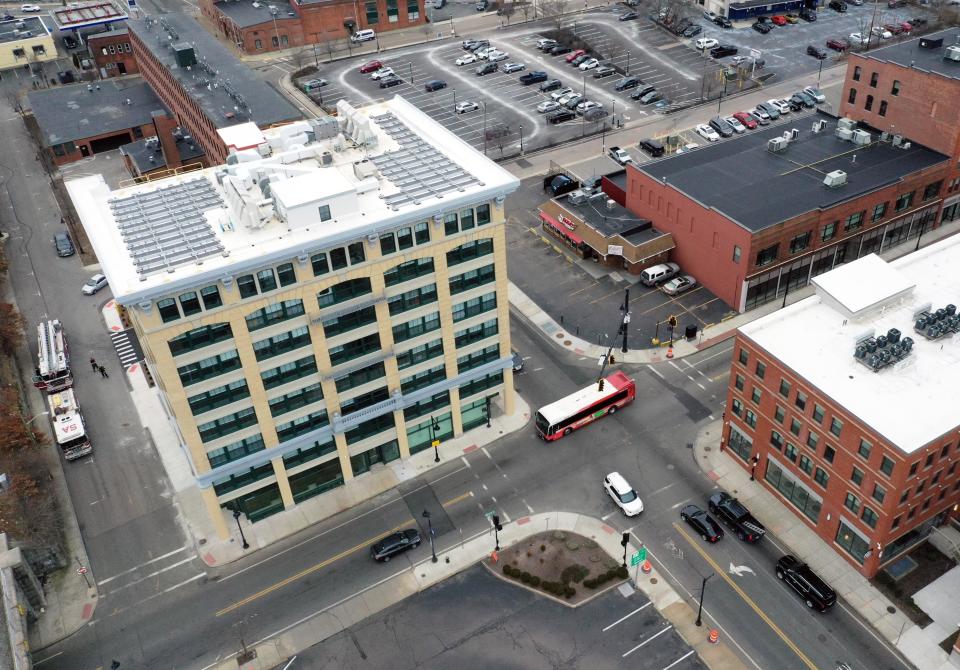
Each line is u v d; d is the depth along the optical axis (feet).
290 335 196.34
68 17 584.40
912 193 303.27
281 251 181.88
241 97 344.69
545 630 189.37
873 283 214.07
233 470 205.16
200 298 179.93
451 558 207.92
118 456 246.06
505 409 250.16
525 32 553.23
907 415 180.86
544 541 210.38
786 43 506.89
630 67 488.02
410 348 217.36
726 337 275.39
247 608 199.21
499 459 236.43
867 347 196.85
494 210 208.13
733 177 304.71
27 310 315.37
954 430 177.06
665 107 435.94
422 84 487.61
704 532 206.39
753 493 220.23
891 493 177.68
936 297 217.97
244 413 200.23
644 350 272.72
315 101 472.03
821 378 193.26
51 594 205.98
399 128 246.88
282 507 223.51
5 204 392.27
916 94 306.96
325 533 217.15
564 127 424.46
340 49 548.72
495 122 434.30
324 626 193.67
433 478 231.50
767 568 199.72
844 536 197.98
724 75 450.30
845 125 324.19
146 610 200.64
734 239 274.57
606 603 194.29
